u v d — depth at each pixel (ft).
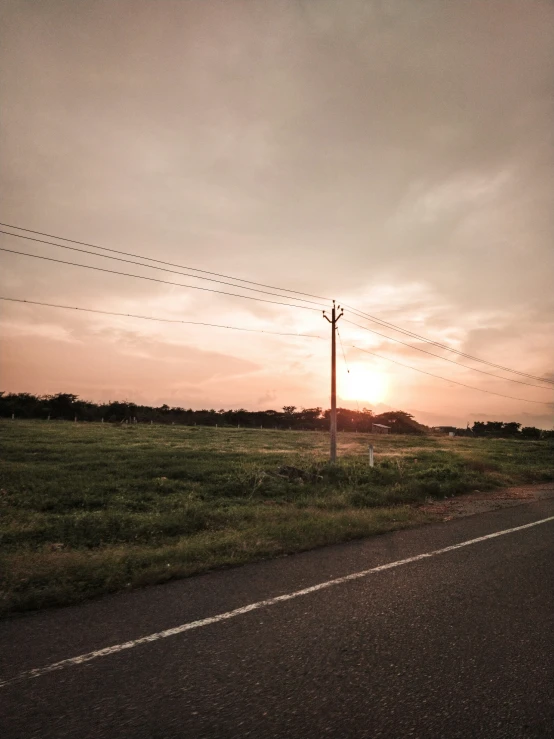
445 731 9.08
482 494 47.85
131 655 12.17
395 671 11.31
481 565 20.74
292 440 136.15
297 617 14.75
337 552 23.27
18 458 63.16
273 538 25.50
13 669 11.43
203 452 78.07
